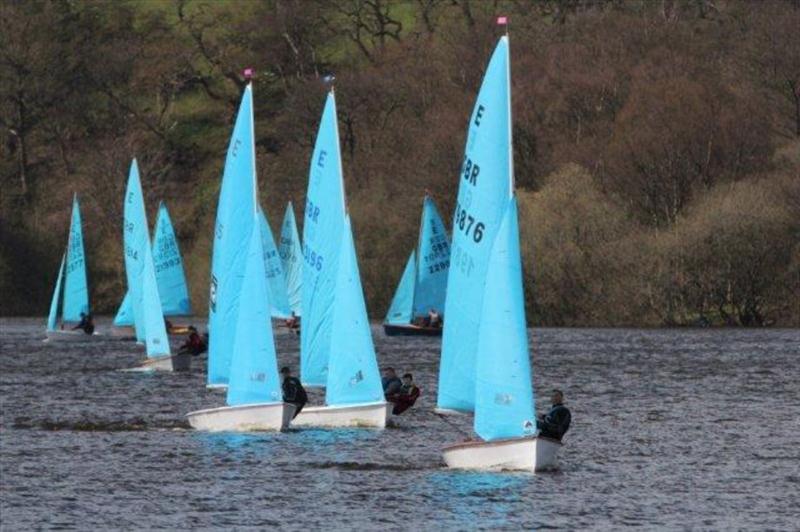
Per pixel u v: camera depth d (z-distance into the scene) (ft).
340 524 400.26
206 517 410.52
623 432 559.79
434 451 505.25
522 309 450.30
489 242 460.14
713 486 447.42
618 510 414.21
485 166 460.14
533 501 424.05
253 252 549.13
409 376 583.99
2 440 547.90
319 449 511.40
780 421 590.96
